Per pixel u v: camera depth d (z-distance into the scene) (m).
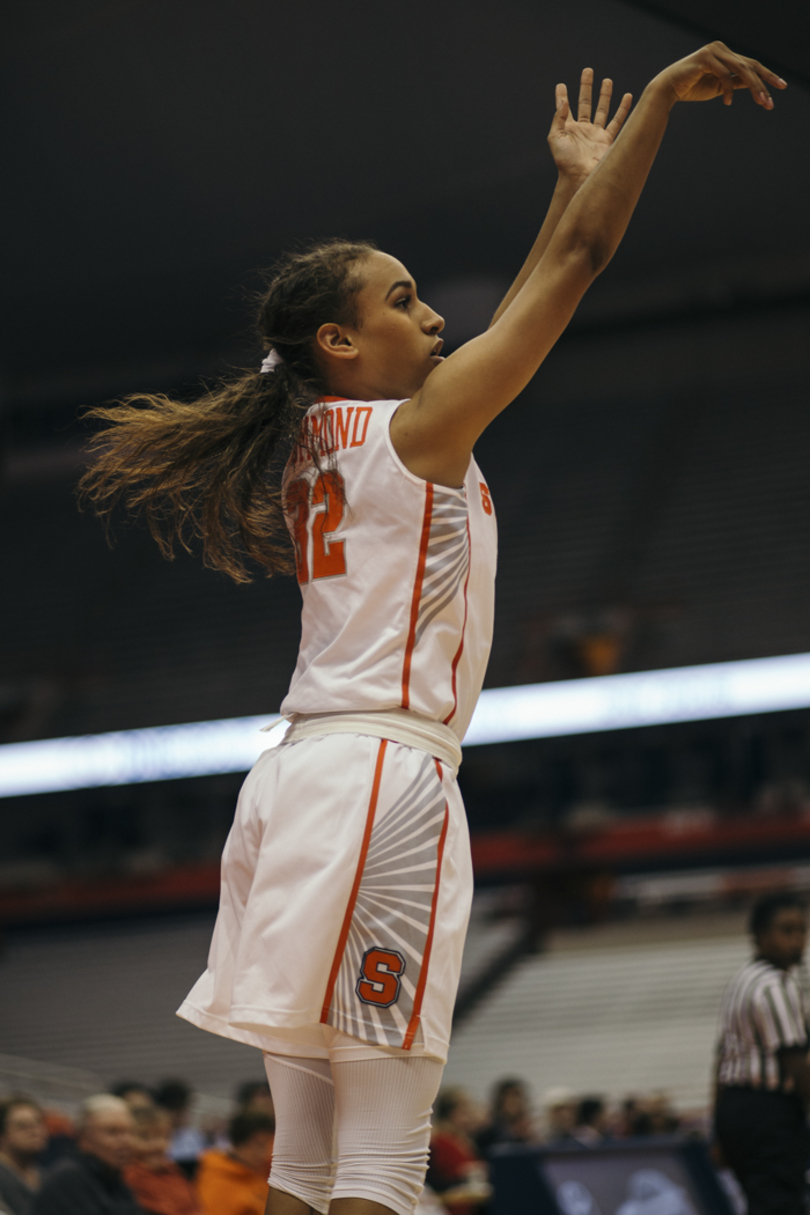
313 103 16.84
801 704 17.70
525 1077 16.73
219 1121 12.03
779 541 21.72
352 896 1.61
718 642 19.70
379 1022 1.58
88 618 24.34
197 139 17.42
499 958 19.70
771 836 18.73
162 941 21.47
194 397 2.06
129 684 22.45
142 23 15.32
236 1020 1.58
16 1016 20.17
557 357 25.91
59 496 27.02
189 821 21.41
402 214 19.28
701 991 17.69
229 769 20.23
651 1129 9.64
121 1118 5.61
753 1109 4.47
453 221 19.52
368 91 16.61
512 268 20.83
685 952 18.81
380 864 1.62
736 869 19.88
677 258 22.55
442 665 1.72
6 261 20.03
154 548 25.88
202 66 16.11
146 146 17.52
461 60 15.93
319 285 1.91
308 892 1.60
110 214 18.91
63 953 21.73
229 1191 5.41
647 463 24.34
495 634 21.47
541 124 17.05
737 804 19.09
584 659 20.05
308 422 1.85
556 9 14.59
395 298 1.91
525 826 20.02
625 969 18.66
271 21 15.38
